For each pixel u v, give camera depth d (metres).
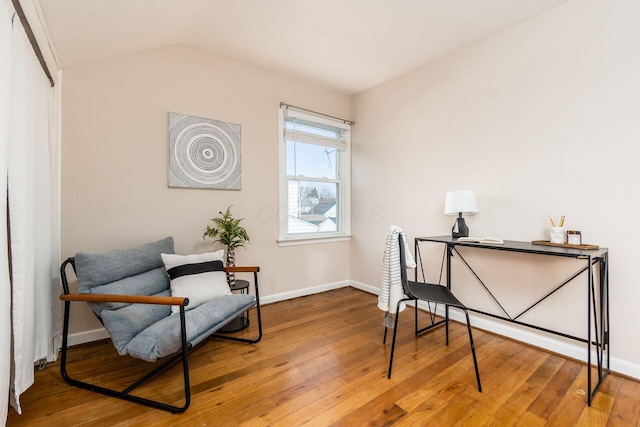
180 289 1.96
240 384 1.68
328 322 2.59
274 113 3.09
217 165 2.72
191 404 1.51
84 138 2.14
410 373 1.79
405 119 3.06
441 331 2.42
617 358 1.80
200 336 1.63
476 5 2.01
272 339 2.25
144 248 2.07
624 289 1.77
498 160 2.32
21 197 1.32
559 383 1.69
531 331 2.17
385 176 3.29
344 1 2.03
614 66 1.78
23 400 1.53
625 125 1.74
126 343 1.60
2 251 1.13
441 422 1.39
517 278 2.24
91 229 2.17
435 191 2.79
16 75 1.28
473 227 2.49
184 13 2.08
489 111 2.38
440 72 2.73
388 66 2.92
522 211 2.19
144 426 1.36
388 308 1.93
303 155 3.40
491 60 2.36
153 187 2.42
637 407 1.48
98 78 2.19
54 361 1.92
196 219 2.63
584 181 1.90
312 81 3.30
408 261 2.02
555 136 2.02
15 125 1.28
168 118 2.48
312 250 3.43
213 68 2.71
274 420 1.40
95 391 1.61
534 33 2.11
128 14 1.82
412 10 2.10
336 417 1.42
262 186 3.02
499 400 1.54
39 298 1.67
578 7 1.91
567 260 2.00
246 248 2.94
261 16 2.21
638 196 1.71
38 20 1.45
